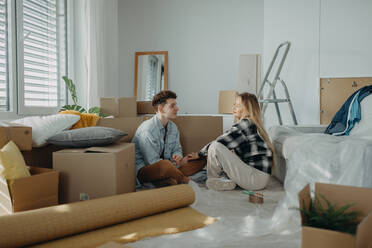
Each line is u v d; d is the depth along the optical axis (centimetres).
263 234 142
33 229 131
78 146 200
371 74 374
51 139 199
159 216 169
